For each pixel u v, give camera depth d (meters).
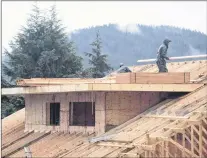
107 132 41.06
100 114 42.28
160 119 37.50
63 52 78.81
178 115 36.50
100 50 81.06
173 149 33.41
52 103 48.66
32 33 79.44
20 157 43.69
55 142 43.75
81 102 45.25
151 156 32.53
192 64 48.25
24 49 78.75
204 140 33.16
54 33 79.25
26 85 47.25
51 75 77.31
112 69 81.50
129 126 39.34
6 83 76.75
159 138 32.66
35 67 77.06
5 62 78.81
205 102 37.00
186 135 33.50
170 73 41.25
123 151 34.09
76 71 79.56
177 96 42.16
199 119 33.34
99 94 42.38
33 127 49.62
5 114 74.50
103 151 35.38
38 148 43.53
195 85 40.44
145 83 40.84
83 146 39.03
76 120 46.75
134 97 42.41
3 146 47.81
